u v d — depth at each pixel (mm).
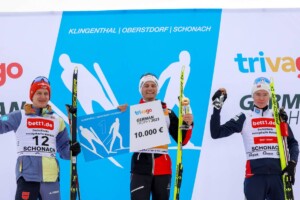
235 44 10578
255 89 9844
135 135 9805
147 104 9867
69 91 10570
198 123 10508
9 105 10484
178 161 9688
